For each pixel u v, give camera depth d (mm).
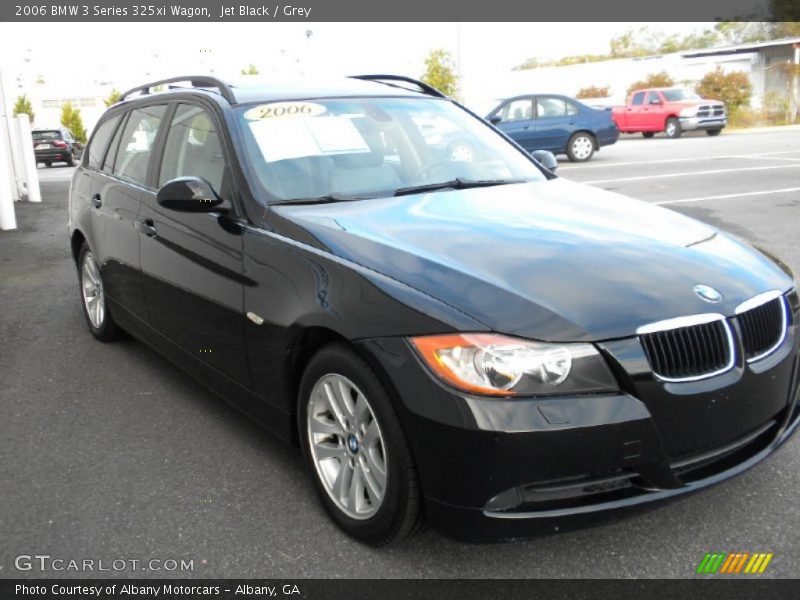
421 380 2496
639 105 28719
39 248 9367
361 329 2674
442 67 34188
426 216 3309
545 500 2453
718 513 3008
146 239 4203
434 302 2592
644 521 2980
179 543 2971
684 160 17188
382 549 2865
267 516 3135
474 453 2404
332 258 2955
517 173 4156
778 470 3309
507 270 2756
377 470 2762
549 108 18719
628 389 2471
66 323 6039
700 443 2582
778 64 36625
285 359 3094
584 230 3174
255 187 3484
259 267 3230
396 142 4016
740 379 2658
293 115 3912
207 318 3652
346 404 2863
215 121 3855
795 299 3035
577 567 2725
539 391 2412
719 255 3051
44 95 61406
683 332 2582
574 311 2543
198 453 3719
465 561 2781
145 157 4504
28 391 4598
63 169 26656
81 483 3459
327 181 3641
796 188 11727
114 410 4273
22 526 3123
